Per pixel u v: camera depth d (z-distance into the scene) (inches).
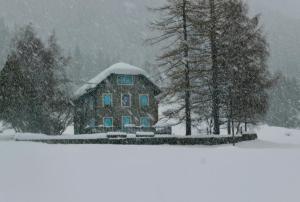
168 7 1584.6
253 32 1700.3
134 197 355.6
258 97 1691.7
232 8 1644.9
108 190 381.1
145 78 2315.5
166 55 1568.7
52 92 1809.8
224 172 472.4
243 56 1631.4
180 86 1551.4
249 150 761.6
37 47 1871.3
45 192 372.8
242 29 1675.7
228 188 387.5
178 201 342.3
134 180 426.9
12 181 418.0
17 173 459.5
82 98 2354.8
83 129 2319.1
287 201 339.6
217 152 702.5
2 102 1758.1
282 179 427.5
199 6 1589.6
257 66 1685.5
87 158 591.5
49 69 1852.9
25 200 344.8
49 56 1875.0
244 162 552.4
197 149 792.3
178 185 402.3
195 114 1672.0
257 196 356.5
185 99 1579.7
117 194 366.0
